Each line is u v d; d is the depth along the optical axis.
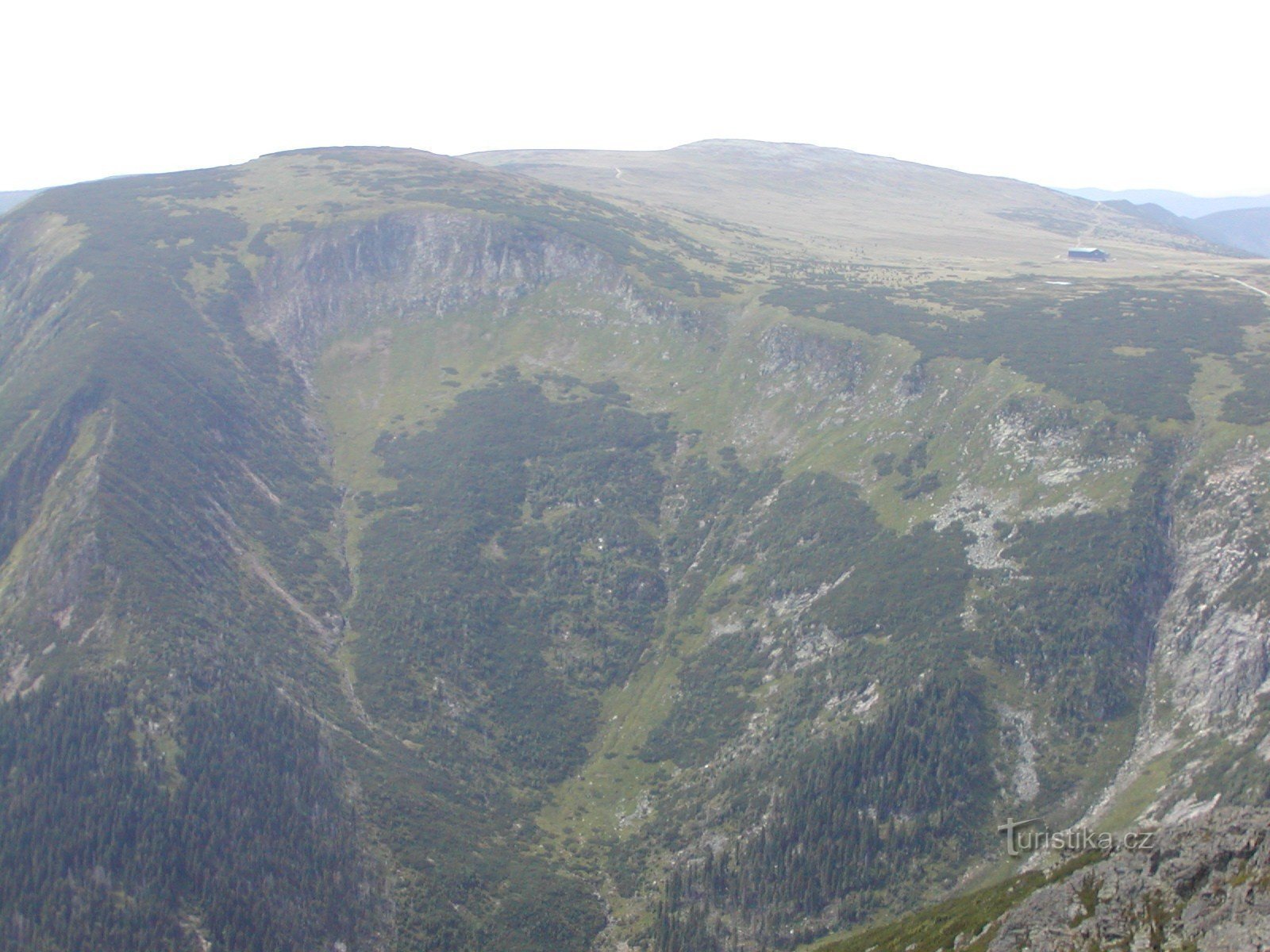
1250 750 96.19
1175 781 99.12
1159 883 58.59
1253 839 56.59
